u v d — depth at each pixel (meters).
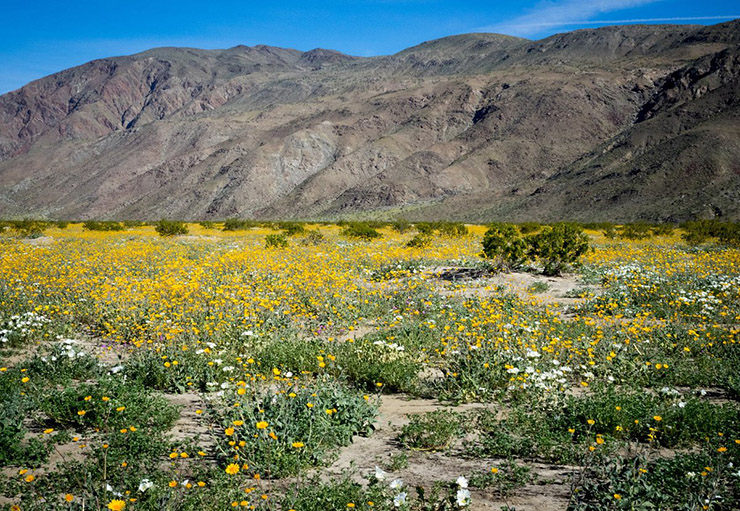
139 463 4.75
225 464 4.77
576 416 5.82
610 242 34.97
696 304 11.91
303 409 5.53
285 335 9.66
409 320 11.08
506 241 18.47
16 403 5.92
